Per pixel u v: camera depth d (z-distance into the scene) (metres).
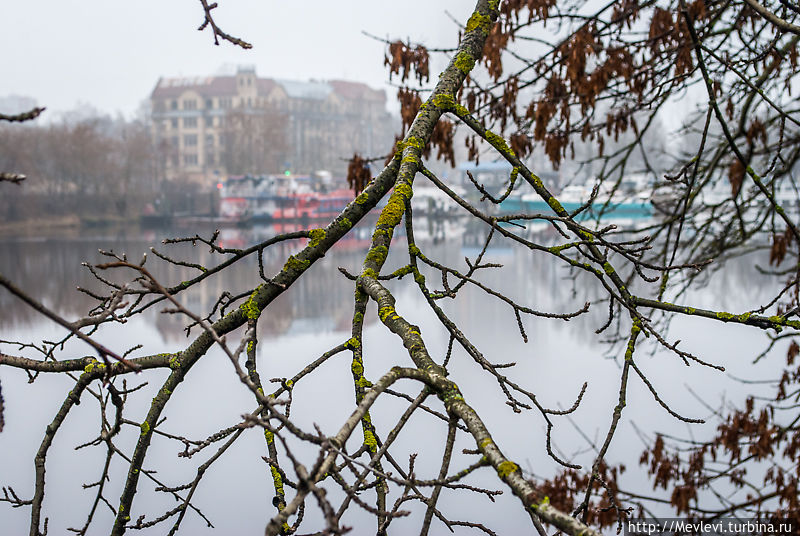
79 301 23.66
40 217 54.25
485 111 5.55
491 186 36.25
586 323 18.94
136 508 10.12
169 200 61.94
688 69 5.09
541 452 10.80
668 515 7.88
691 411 11.84
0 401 1.78
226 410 12.77
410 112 4.96
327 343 18.53
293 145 95.12
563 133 5.37
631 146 6.01
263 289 2.90
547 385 13.77
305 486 1.55
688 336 15.88
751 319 2.99
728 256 7.14
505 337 17.55
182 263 2.86
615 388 13.41
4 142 53.47
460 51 3.66
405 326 2.35
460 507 10.01
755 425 6.30
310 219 55.03
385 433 11.14
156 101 100.12
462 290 24.59
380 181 3.18
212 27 2.27
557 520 1.54
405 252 35.66
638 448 10.66
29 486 10.70
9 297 24.30
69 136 57.34
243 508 10.34
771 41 4.73
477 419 1.85
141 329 19.95
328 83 115.25
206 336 2.84
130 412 12.41
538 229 40.28
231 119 80.31
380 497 2.32
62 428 12.26
